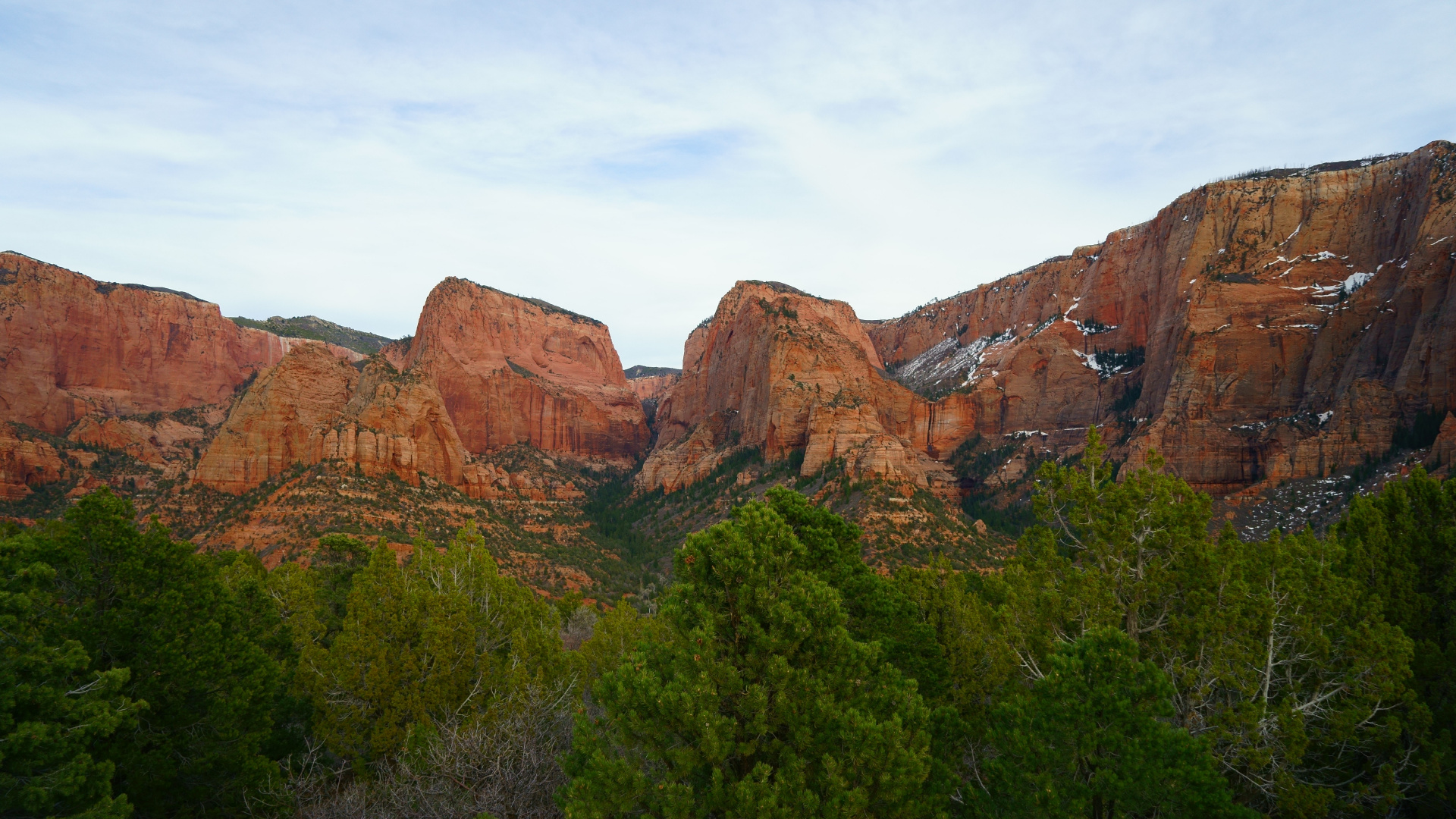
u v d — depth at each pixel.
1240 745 22.05
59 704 18.80
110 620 23.95
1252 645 23.34
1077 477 28.27
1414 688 24.59
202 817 26.14
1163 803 17.84
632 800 19.41
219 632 26.19
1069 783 18.98
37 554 22.89
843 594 29.77
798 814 18.73
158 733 24.62
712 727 19.39
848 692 21.08
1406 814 23.66
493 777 25.92
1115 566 26.84
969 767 26.52
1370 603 24.53
